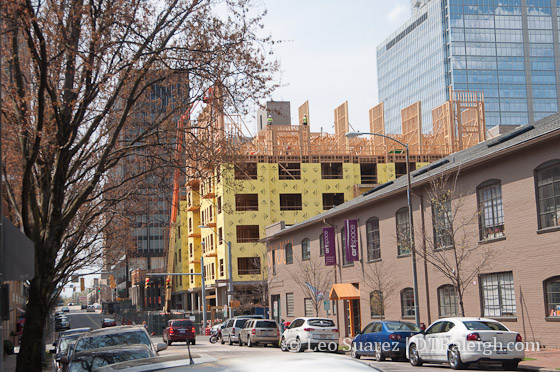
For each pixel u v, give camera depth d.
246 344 41.97
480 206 29.41
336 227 44.06
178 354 5.40
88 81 14.36
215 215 73.94
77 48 14.41
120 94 16.67
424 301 33.44
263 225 69.88
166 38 15.30
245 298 67.00
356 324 42.03
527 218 26.39
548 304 25.36
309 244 48.41
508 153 27.05
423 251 30.33
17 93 13.11
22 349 13.70
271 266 56.31
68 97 14.42
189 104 16.28
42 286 13.76
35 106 15.26
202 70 15.78
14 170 16.75
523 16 163.00
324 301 42.03
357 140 75.31
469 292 29.84
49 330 76.12
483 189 29.38
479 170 29.31
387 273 37.19
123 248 36.94
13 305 52.50
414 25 174.62
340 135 75.69
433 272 32.75
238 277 68.75
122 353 11.41
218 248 72.00
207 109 16.91
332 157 73.50
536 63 161.62
